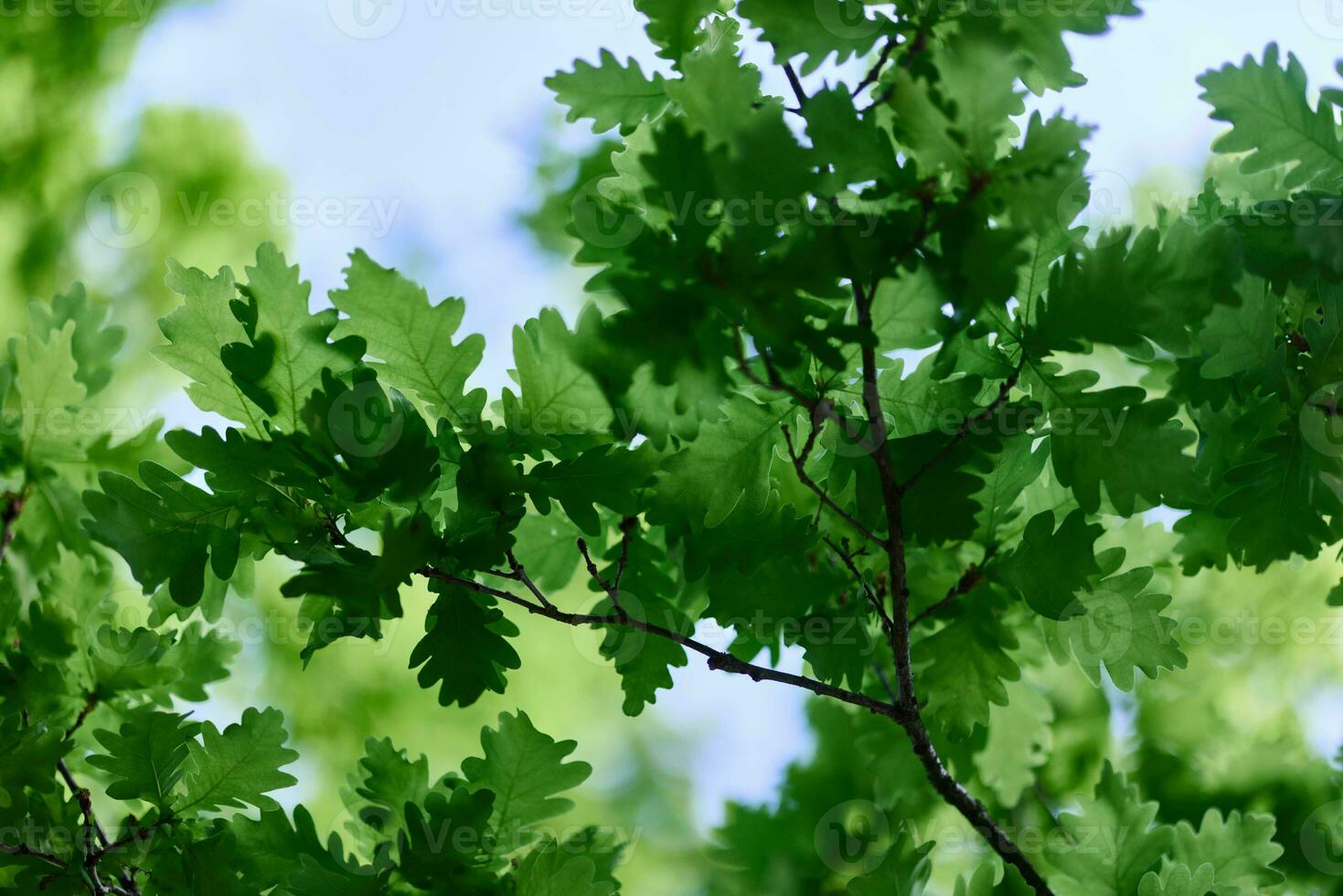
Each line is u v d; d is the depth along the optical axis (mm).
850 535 3166
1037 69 3049
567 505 3070
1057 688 3561
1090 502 3053
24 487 3283
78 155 6098
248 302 3051
